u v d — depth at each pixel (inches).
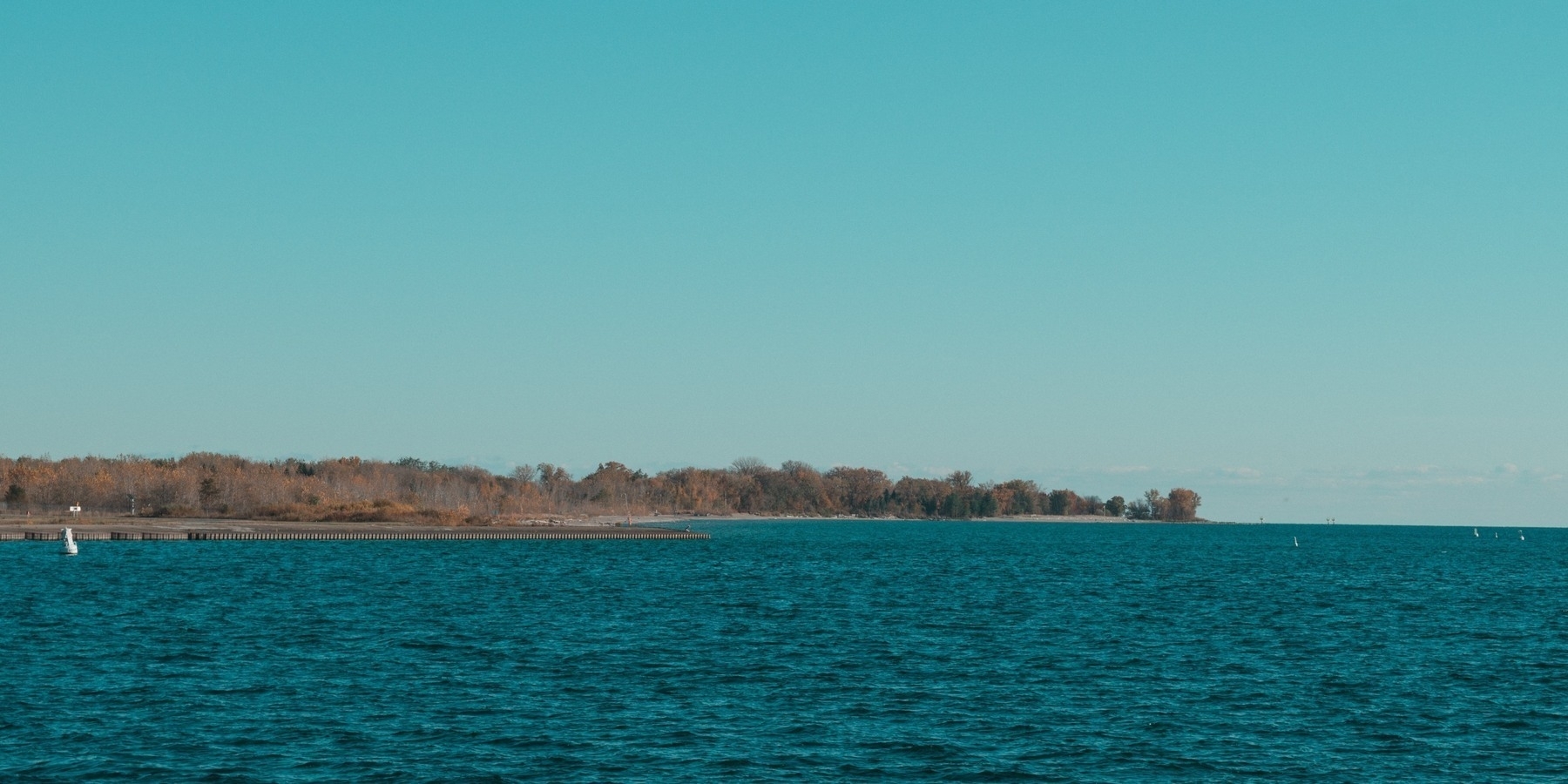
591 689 2011.6
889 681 2122.3
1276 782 1492.4
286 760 1526.8
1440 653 2578.7
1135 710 1889.8
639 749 1603.1
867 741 1662.2
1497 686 2145.7
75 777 1440.7
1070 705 1924.2
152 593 3592.5
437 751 1582.2
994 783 1473.9
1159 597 4074.8
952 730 1734.7
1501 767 1571.1
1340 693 2052.2
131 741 1609.3
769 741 1654.8
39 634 2591.0
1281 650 2600.9
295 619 2952.8
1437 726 1804.9
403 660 2295.8
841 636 2748.5
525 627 2847.0
